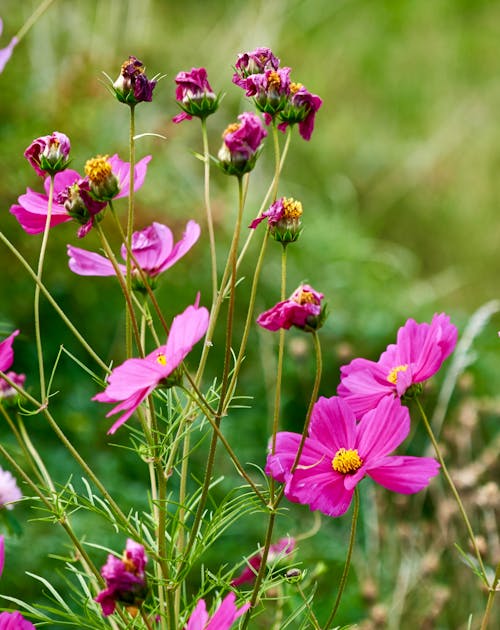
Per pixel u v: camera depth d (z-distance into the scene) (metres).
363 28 5.84
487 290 4.48
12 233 2.96
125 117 3.64
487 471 2.38
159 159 3.57
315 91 5.49
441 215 4.81
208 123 4.03
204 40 4.71
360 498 2.60
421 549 2.31
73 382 2.83
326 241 3.77
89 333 2.98
